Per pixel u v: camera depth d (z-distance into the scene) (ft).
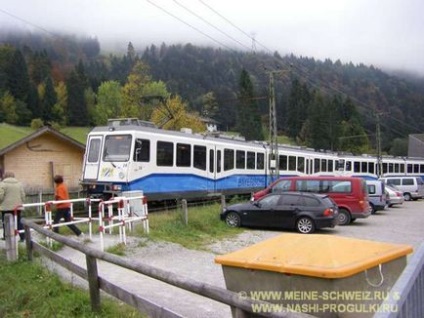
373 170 148.15
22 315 20.06
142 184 61.87
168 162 66.64
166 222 50.78
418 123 384.27
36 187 86.84
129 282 28.07
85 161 63.87
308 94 310.86
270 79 105.29
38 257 28.89
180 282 13.93
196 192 72.49
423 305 13.58
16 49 278.26
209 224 55.11
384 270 13.01
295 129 305.53
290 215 55.47
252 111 244.42
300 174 110.83
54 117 265.54
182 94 304.09
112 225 39.34
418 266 12.51
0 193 36.60
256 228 58.23
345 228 62.34
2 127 156.35
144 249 38.86
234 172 83.61
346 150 292.81
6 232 28.99
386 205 91.66
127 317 19.63
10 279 24.49
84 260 32.27
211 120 222.28
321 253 12.75
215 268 33.86
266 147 97.96
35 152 92.07
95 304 20.10
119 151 61.46
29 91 264.52
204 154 75.00
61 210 39.91
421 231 59.31
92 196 62.54
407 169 172.55
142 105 218.59
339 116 310.45
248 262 13.05
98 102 270.67
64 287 23.49
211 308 23.50
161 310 16.05
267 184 95.96
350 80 371.97
